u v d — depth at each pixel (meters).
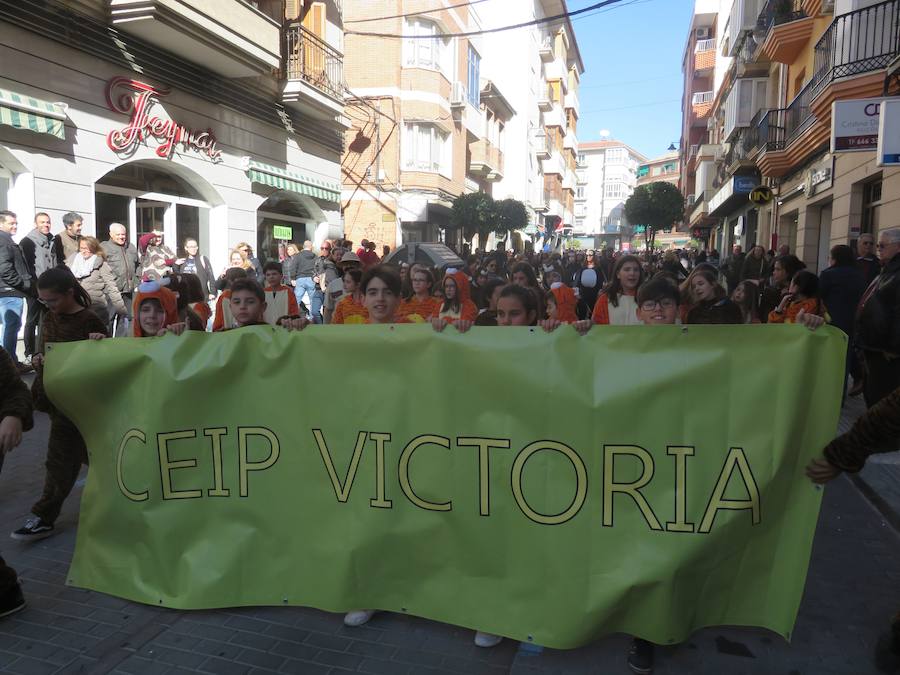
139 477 3.24
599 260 20.91
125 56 10.64
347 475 3.05
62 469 3.99
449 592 2.92
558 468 2.77
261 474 3.16
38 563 3.72
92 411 3.35
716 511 2.64
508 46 41.09
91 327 4.09
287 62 14.72
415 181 25.02
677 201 38.16
